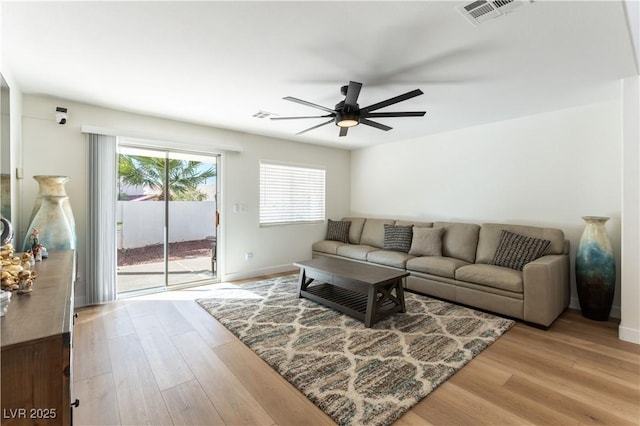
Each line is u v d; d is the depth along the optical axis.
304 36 2.00
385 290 3.07
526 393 1.88
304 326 2.89
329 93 3.03
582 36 1.97
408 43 2.07
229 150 4.51
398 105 3.38
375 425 1.60
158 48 2.16
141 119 3.74
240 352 2.40
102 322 2.97
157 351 2.41
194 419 1.66
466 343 2.54
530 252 3.30
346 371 2.11
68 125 3.28
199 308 3.39
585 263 3.06
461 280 3.49
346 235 5.58
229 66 2.44
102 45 2.12
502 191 4.04
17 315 1.05
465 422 1.63
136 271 4.19
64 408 0.92
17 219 2.85
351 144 5.66
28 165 3.05
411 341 2.58
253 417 1.68
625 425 1.60
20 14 1.75
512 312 3.04
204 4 1.67
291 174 5.41
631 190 2.57
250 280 4.62
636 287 2.55
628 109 2.59
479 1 1.62
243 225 4.73
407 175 5.22
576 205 3.44
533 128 3.76
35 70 2.51
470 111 3.60
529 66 2.41
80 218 3.37
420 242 4.32
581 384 1.97
